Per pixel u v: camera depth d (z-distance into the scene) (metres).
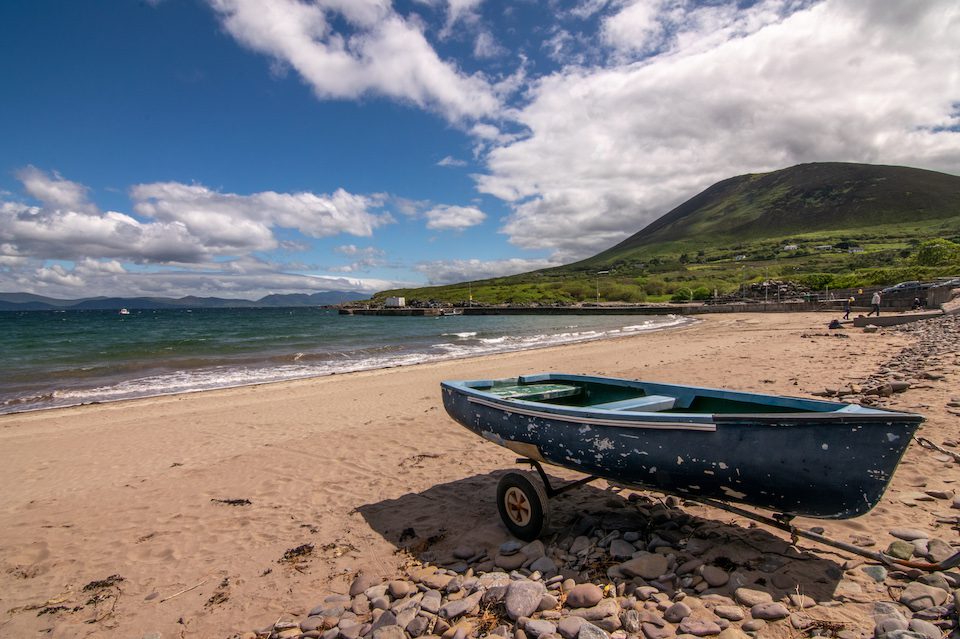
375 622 3.31
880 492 3.16
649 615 3.10
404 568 4.14
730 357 16.88
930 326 21.72
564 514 4.85
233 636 3.41
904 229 176.25
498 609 3.32
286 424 9.98
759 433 3.41
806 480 3.31
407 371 17.69
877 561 3.57
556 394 6.07
